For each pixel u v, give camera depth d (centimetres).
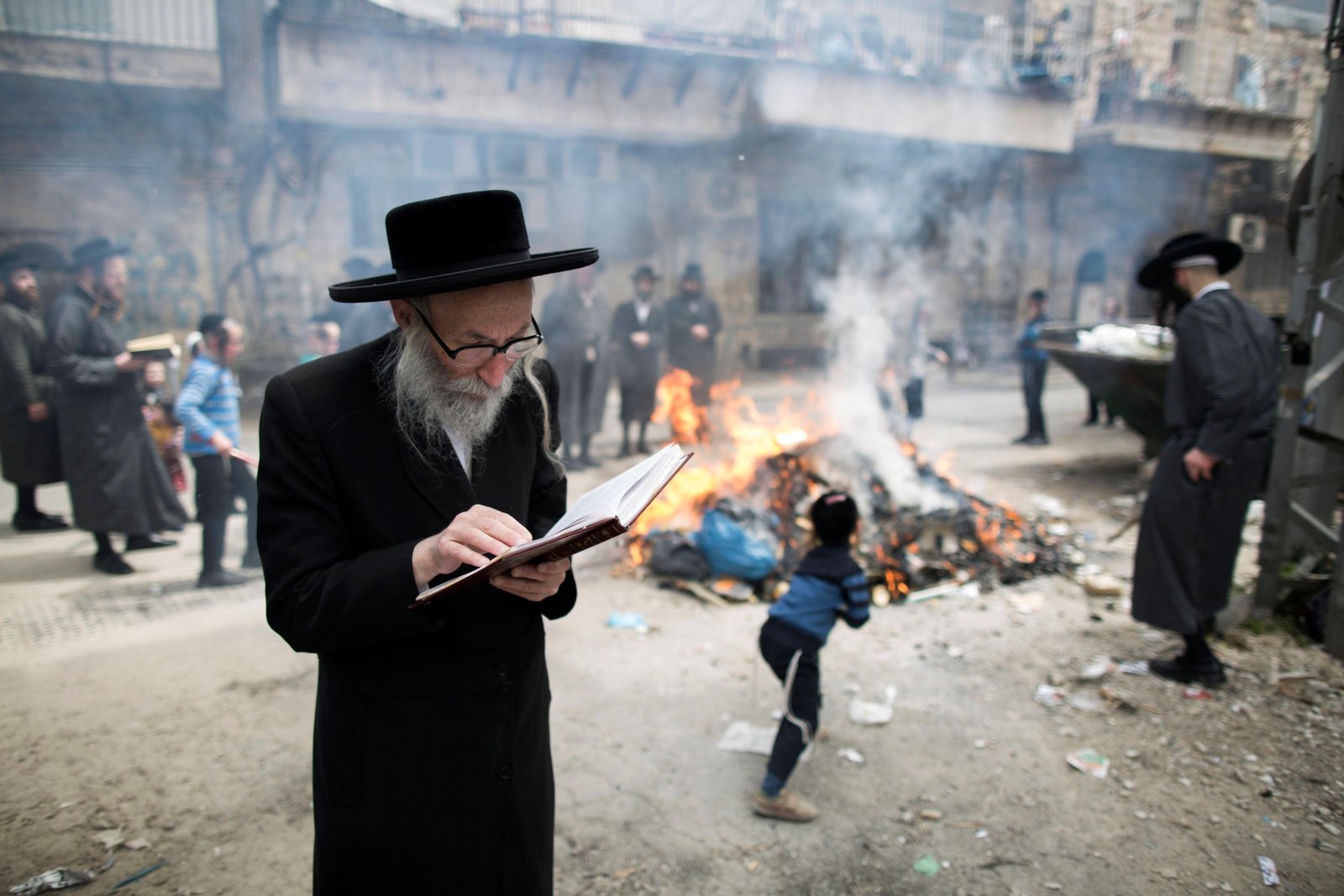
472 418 150
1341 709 367
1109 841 284
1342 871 270
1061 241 1872
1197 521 378
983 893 261
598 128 1245
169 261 1196
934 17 1548
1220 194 2020
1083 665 411
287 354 1267
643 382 904
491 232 141
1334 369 424
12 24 1046
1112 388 770
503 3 1205
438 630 143
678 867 271
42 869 271
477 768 156
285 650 433
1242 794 309
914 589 504
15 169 1098
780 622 306
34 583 529
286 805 306
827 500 317
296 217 1245
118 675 404
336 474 147
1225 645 428
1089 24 1739
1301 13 1873
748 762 330
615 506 126
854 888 263
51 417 625
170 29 1109
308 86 1076
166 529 605
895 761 331
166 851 280
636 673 402
